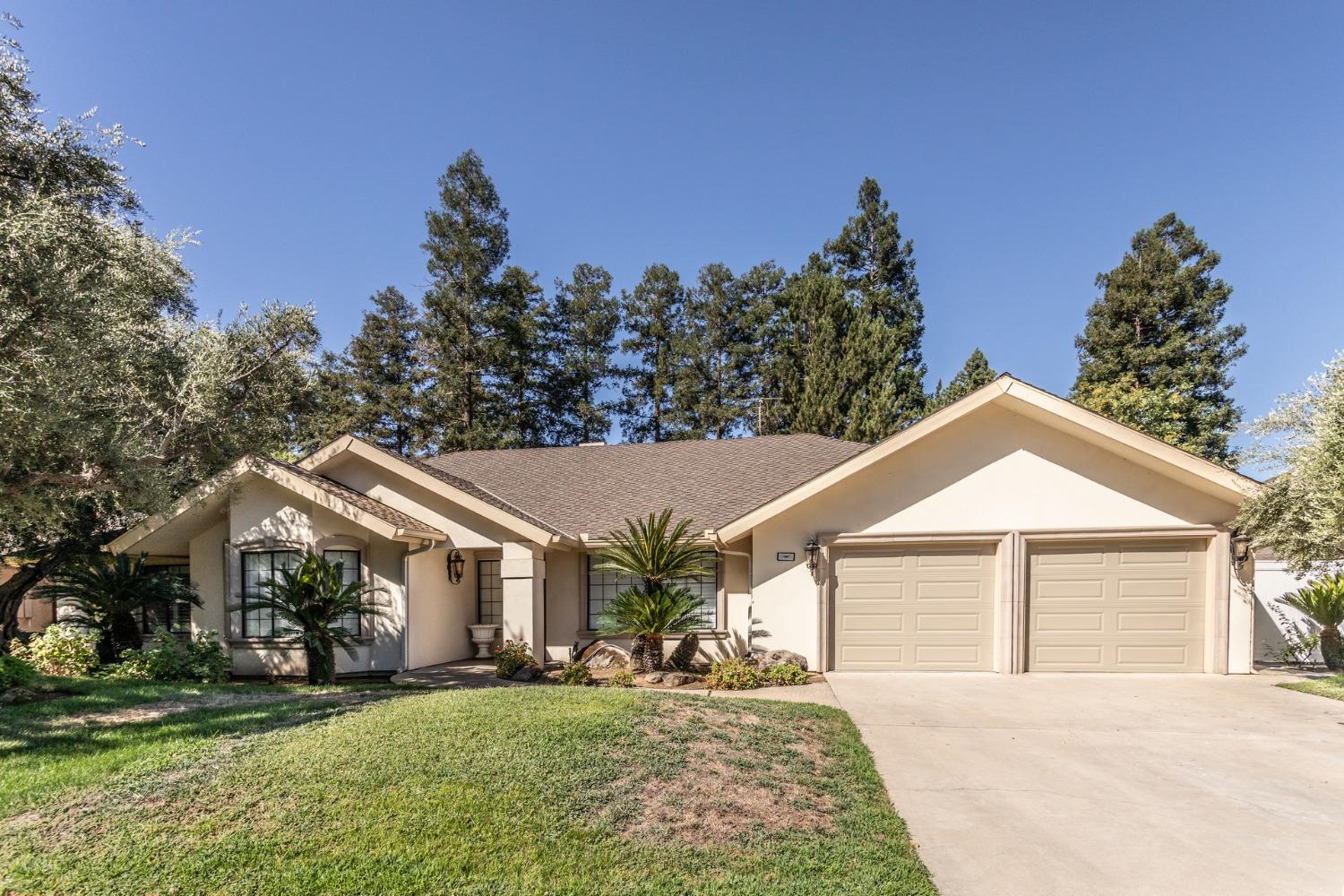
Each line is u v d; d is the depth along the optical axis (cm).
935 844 507
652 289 4009
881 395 2916
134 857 439
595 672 1211
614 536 1238
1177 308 3416
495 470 1775
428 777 548
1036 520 1172
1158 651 1152
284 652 1213
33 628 1792
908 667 1180
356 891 405
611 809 514
